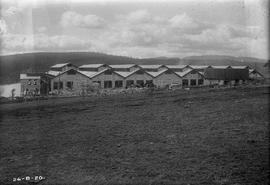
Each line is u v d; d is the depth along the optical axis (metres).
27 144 7.39
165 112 8.30
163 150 7.19
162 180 6.37
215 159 6.85
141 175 6.37
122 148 7.25
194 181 6.28
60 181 6.40
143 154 7.07
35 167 6.79
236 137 7.60
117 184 6.27
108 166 6.73
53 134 7.66
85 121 7.82
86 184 6.26
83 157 6.99
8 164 6.85
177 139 7.37
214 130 7.68
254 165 6.75
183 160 6.76
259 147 7.18
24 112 8.16
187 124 8.03
